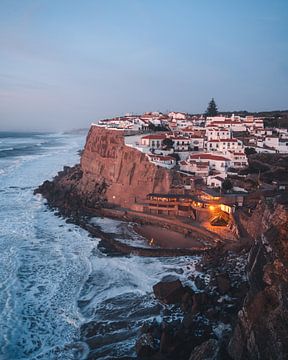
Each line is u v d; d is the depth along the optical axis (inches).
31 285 1828.2
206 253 2110.0
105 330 1466.5
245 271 1755.7
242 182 2940.5
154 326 1440.7
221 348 1185.4
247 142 4069.9
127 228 2763.3
